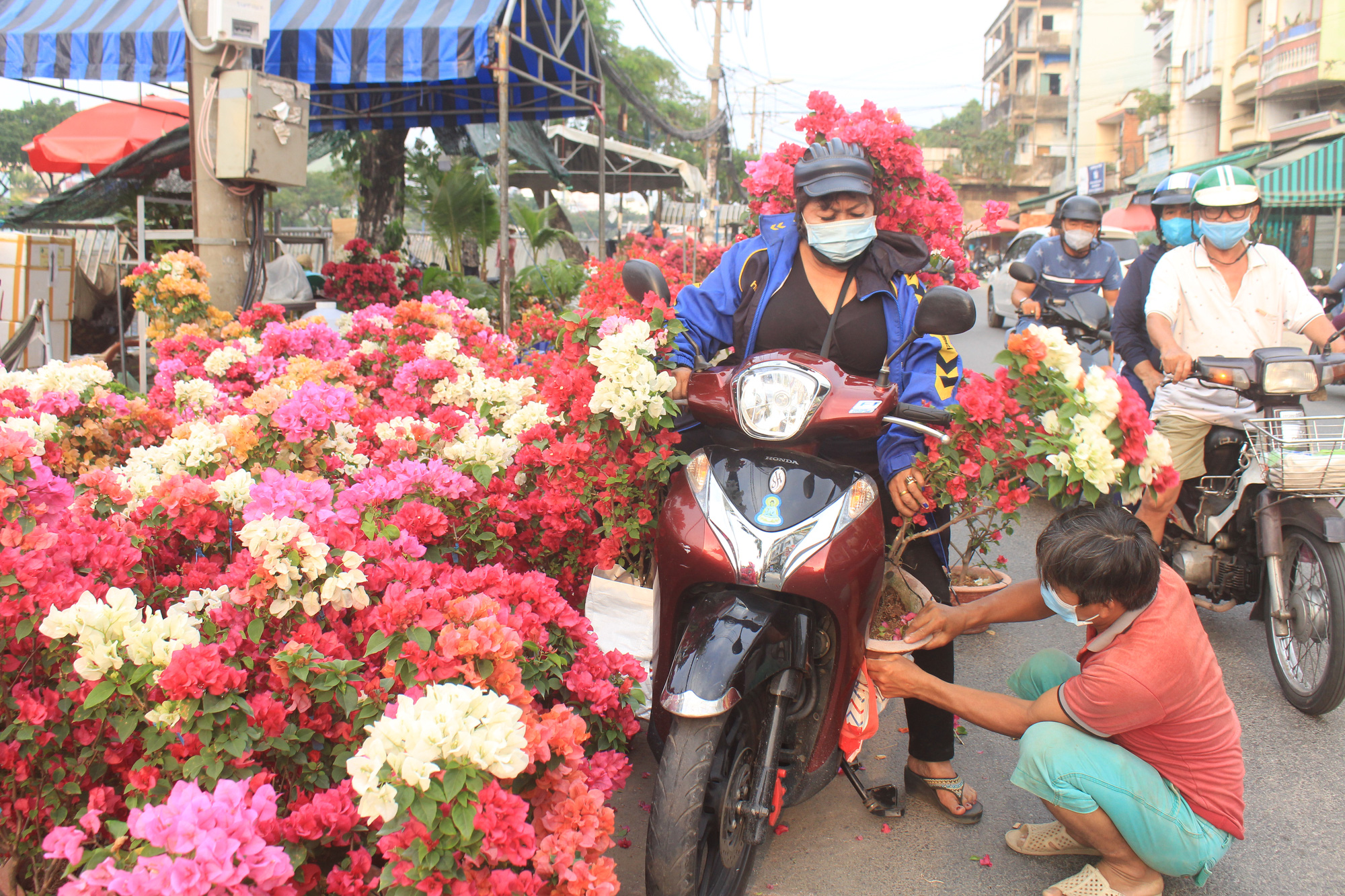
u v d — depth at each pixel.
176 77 9.15
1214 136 35.84
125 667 2.13
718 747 2.65
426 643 2.29
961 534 6.42
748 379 2.79
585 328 3.17
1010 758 3.70
